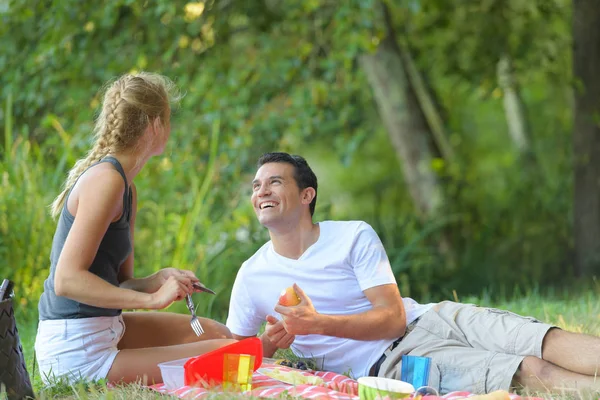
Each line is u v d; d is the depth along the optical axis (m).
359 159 21.78
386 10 11.82
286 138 10.91
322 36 10.05
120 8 9.80
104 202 3.98
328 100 10.11
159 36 9.70
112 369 4.16
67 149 8.31
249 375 3.93
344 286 4.37
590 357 3.85
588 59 10.12
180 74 9.79
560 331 4.02
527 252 11.18
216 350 3.99
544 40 11.87
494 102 19.80
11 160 8.09
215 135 8.67
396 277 9.77
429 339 4.29
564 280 10.26
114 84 4.33
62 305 4.17
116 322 4.31
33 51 9.66
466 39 12.13
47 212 7.75
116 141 4.19
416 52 13.27
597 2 10.02
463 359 4.11
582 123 10.21
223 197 9.65
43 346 4.22
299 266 4.41
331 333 4.14
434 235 11.61
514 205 12.20
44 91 9.66
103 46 9.74
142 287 4.44
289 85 10.45
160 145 4.36
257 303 4.57
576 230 10.34
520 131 15.09
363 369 4.38
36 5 9.41
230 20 10.34
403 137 12.33
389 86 12.12
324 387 3.95
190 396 3.66
